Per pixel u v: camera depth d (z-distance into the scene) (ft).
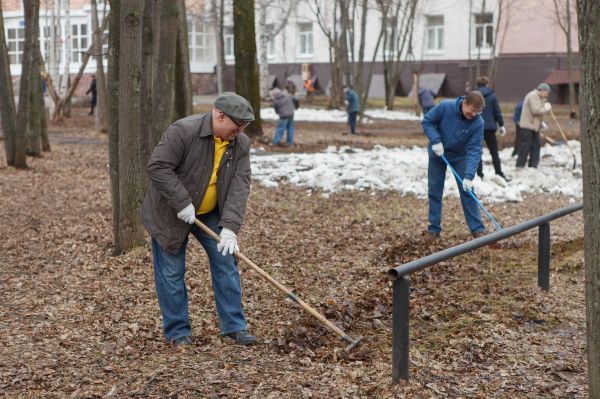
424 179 49.52
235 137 19.01
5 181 48.62
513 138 81.25
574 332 21.57
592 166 13.14
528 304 23.50
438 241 32.09
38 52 59.52
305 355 18.72
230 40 178.70
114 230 30.76
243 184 19.06
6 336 20.21
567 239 33.17
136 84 29.45
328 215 38.70
